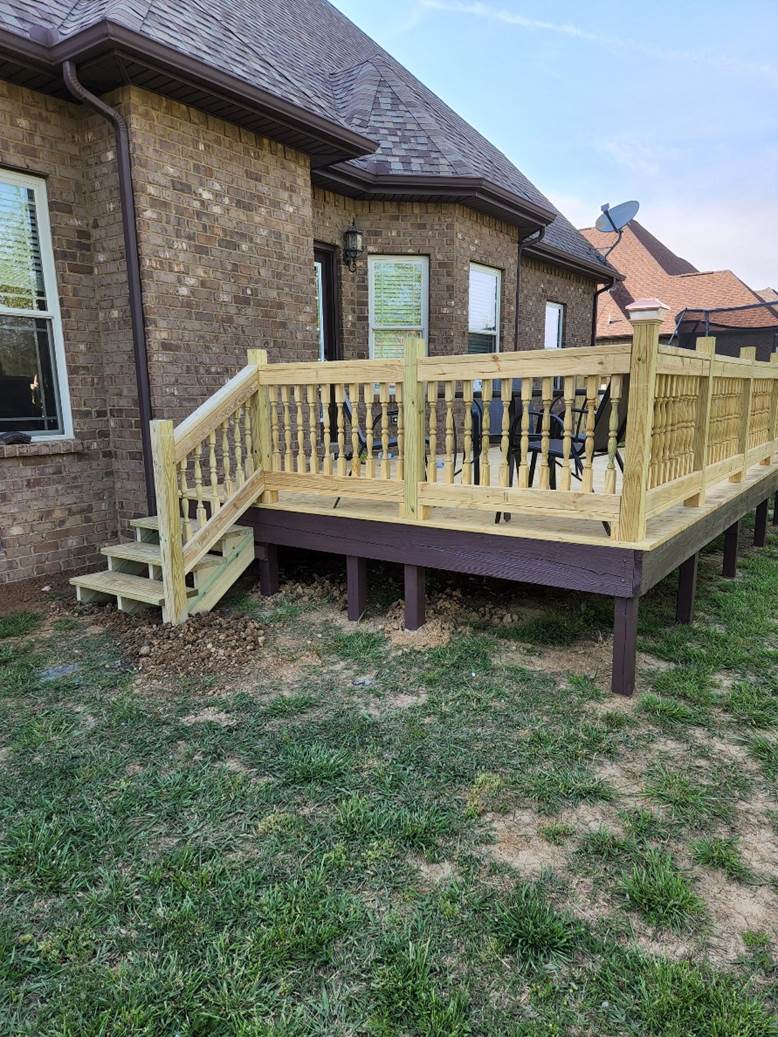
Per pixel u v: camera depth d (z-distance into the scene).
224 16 6.31
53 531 5.27
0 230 4.85
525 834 2.28
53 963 1.75
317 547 4.57
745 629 4.26
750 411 5.23
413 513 4.04
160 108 4.98
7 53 4.34
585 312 12.61
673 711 3.12
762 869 2.12
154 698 3.34
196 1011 1.61
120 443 5.48
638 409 3.11
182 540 4.37
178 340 5.30
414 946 1.79
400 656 3.85
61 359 5.22
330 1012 1.61
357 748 2.84
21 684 3.49
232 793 2.51
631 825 2.32
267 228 5.96
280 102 5.29
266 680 3.55
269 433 4.73
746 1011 1.60
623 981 1.69
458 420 7.79
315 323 6.59
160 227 5.06
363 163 7.12
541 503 3.50
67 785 2.57
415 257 7.88
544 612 4.55
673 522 3.68
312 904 1.94
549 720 3.08
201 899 1.97
